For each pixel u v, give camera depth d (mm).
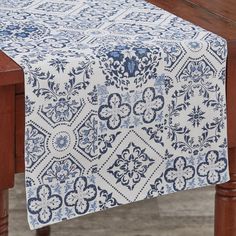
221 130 1887
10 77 1615
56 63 1656
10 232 2590
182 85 1801
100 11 2064
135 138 1787
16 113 1685
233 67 1873
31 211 1723
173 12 2070
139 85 1749
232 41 1830
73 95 1685
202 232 2611
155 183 1846
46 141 1693
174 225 2654
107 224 2658
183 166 1869
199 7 2129
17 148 1707
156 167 1838
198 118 1847
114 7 2104
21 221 2662
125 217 2707
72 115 1699
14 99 1670
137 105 1762
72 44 1778
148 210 2752
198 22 1981
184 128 1839
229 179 1972
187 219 2695
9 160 1705
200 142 1872
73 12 2051
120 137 1769
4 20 1959
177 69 1781
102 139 1750
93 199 1785
